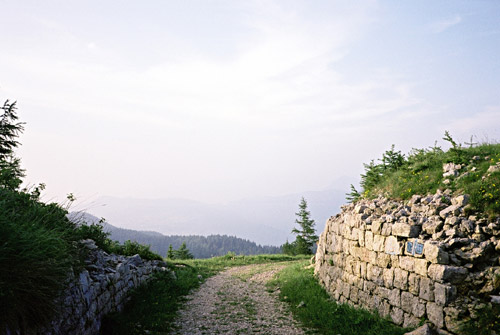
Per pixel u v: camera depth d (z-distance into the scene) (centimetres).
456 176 984
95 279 805
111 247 1288
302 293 1255
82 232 934
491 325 600
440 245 727
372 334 782
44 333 498
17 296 450
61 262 564
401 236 849
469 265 694
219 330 898
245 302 1231
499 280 648
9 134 941
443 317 677
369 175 1454
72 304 606
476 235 732
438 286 698
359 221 1064
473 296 664
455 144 1095
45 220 691
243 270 2114
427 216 871
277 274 1762
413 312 760
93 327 718
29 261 483
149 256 1608
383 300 881
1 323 418
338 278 1169
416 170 1192
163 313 998
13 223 521
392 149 1433
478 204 796
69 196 823
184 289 1363
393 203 1045
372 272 947
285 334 864
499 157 952
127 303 1014
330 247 1311
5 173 763
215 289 1471
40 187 781
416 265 771
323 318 935
